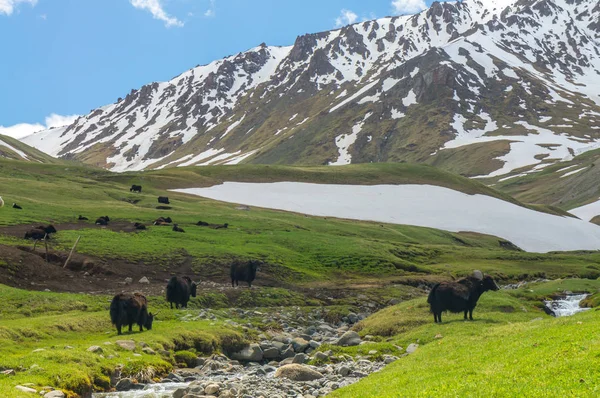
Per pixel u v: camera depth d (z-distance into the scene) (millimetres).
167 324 33438
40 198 85750
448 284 33094
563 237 115625
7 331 26578
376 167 154250
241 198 122250
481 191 141125
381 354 28422
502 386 14719
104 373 22891
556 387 13672
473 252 83000
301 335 35625
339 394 19141
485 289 32938
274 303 46094
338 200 125875
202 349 30109
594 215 164500
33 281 41906
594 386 13102
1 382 18906
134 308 30219
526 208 134625
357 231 91812
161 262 53031
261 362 31250
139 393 21750
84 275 46188
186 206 97375
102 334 30594
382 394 16906
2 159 128875
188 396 20531
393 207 123062
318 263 62500
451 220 117562
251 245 64938
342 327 40062
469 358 20297
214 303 43406
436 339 28922
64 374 20672
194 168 148125
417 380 17984
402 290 54312
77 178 118000
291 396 21781
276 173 144750
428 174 149750
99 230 63156
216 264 55344
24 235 56156
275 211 106938
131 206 88875
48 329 28750
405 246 81125
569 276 71250
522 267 74438
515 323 28844
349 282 56812
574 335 19859
